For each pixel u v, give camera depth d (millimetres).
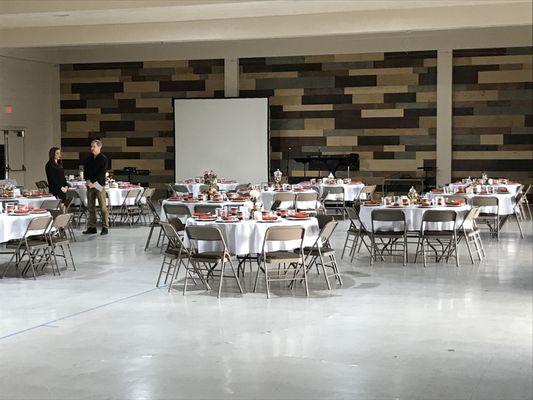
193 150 18469
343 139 18047
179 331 5996
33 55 18766
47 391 4621
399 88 17625
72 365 5129
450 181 17422
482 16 12273
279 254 7391
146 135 19266
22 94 18672
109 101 19391
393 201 9508
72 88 19562
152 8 11719
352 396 4496
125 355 5348
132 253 10125
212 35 13469
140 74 19156
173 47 18766
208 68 18781
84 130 19578
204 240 7211
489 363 5129
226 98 18219
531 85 16938
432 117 17484
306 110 18219
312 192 12680
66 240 8828
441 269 8781
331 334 5879
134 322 6305
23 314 6637
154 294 7449
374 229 9289
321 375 4887
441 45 17234
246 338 5770
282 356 5301
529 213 14945
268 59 18359
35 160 19156
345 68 17922
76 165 19672
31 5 12094
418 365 5086
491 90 17141
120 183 14312
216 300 7137
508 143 17156
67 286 7891
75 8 11914
